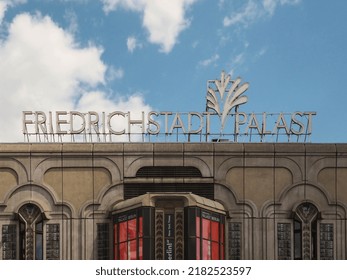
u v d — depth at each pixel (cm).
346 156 4788
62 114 4981
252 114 4991
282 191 4741
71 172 4759
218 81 5088
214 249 4519
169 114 4988
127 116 4981
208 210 4531
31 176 4750
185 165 4762
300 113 4969
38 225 4694
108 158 4772
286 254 4662
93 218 4694
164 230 4453
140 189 4734
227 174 4759
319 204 4725
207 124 4975
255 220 4700
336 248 4666
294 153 4784
